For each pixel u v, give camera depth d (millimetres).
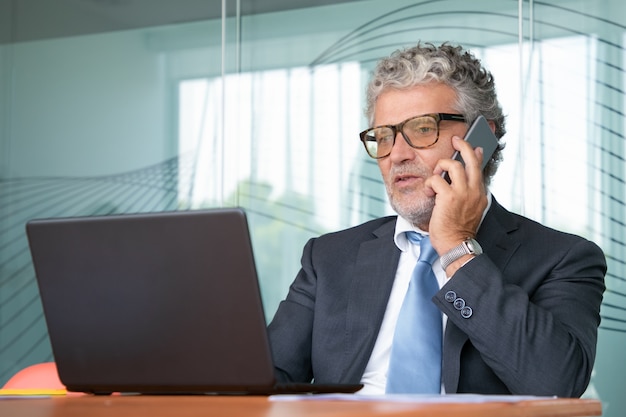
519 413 1011
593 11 3523
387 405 986
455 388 1625
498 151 1983
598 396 3406
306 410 917
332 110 3869
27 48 4387
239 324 1169
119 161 4211
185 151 4105
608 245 3449
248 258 1152
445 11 3721
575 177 3508
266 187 3957
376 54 3814
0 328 4305
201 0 4117
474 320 1538
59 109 4316
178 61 4141
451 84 1843
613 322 3416
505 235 1810
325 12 3908
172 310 1207
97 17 4285
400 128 1822
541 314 1562
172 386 1226
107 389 1287
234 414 876
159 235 1202
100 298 1257
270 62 3986
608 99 3482
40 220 1285
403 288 1840
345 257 1947
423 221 1826
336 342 1814
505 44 3631
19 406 1070
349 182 3820
